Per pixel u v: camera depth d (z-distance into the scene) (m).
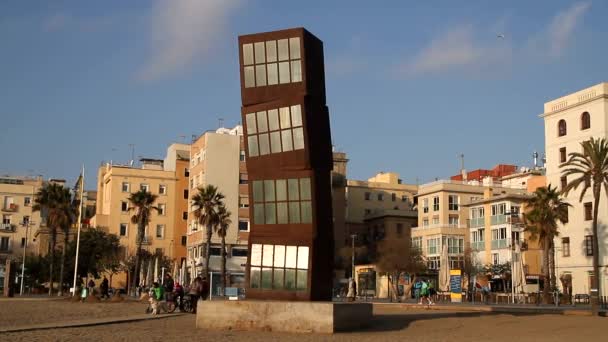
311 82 27.81
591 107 71.00
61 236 103.19
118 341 20.84
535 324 29.25
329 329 24.89
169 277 39.81
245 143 28.05
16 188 112.94
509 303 60.31
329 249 28.03
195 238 91.81
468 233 96.75
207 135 89.56
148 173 105.25
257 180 27.73
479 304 55.56
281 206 27.31
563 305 55.84
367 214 115.25
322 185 27.84
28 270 90.38
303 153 27.09
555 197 65.81
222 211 75.75
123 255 96.38
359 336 23.89
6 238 110.94
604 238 68.06
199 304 26.31
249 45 28.20
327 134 28.95
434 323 29.45
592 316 34.47
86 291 55.00
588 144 48.47
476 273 83.81
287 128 27.41
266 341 21.50
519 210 86.94
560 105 74.88
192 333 24.09
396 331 26.28
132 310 40.41
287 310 25.34
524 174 109.31
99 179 120.19
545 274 64.31
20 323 28.38
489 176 116.50
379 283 91.12
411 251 88.00
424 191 103.19
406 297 81.25
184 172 107.06
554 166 75.06
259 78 27.97
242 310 25.83
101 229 98.50
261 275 27.05
